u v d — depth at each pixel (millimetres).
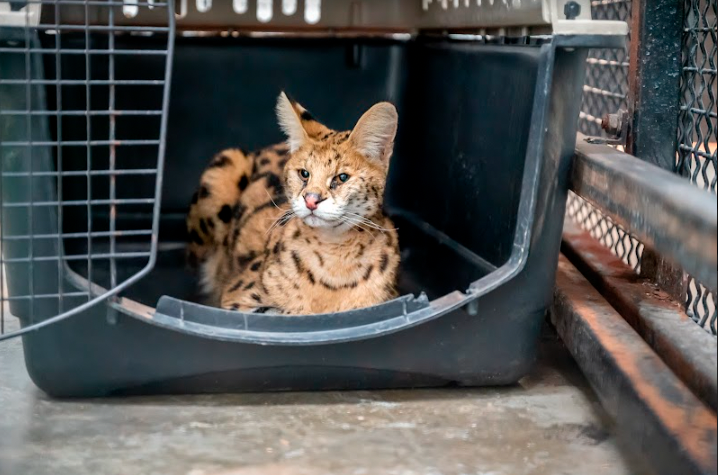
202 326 1641
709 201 1354
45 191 1615
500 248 1838
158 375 1680
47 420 1650
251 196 2010
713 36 1653
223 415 1671
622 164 1572
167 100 1562
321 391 1734
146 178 2176
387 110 1831
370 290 1816
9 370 1783
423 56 2203
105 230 2002
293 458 1584
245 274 1899
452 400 1723
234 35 2223
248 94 2238
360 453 1597
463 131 1998
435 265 2090
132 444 1604
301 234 1810
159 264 2096
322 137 1866
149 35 2150
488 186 1889
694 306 1658
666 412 1469
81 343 1654
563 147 1669
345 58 2268
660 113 1760
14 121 1604
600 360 1620
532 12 1690
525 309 1704
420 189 2211
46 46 1708
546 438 1638
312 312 1814
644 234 1462
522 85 1761
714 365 1512
